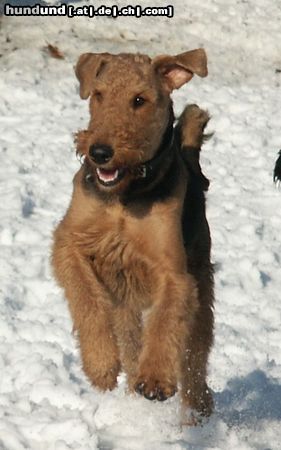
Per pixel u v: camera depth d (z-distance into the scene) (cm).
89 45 1486
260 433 579
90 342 512
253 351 704
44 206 949
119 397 588
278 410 621
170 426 564
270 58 1555
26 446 526
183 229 542
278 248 916
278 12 1709
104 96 506
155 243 514
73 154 1099
